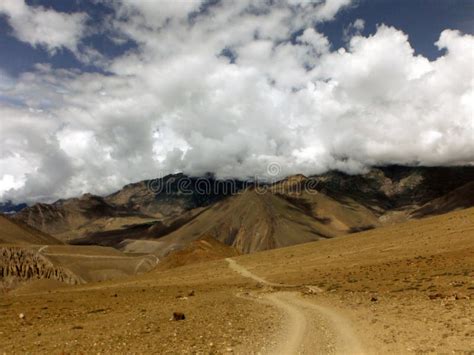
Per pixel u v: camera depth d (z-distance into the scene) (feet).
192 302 153.17
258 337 89.15
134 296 194.18
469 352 69.56
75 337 93.61
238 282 261.85
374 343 80.43
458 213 350.64
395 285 164.04
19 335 99.60
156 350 79.10
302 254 346.33
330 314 116.06
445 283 150.82
